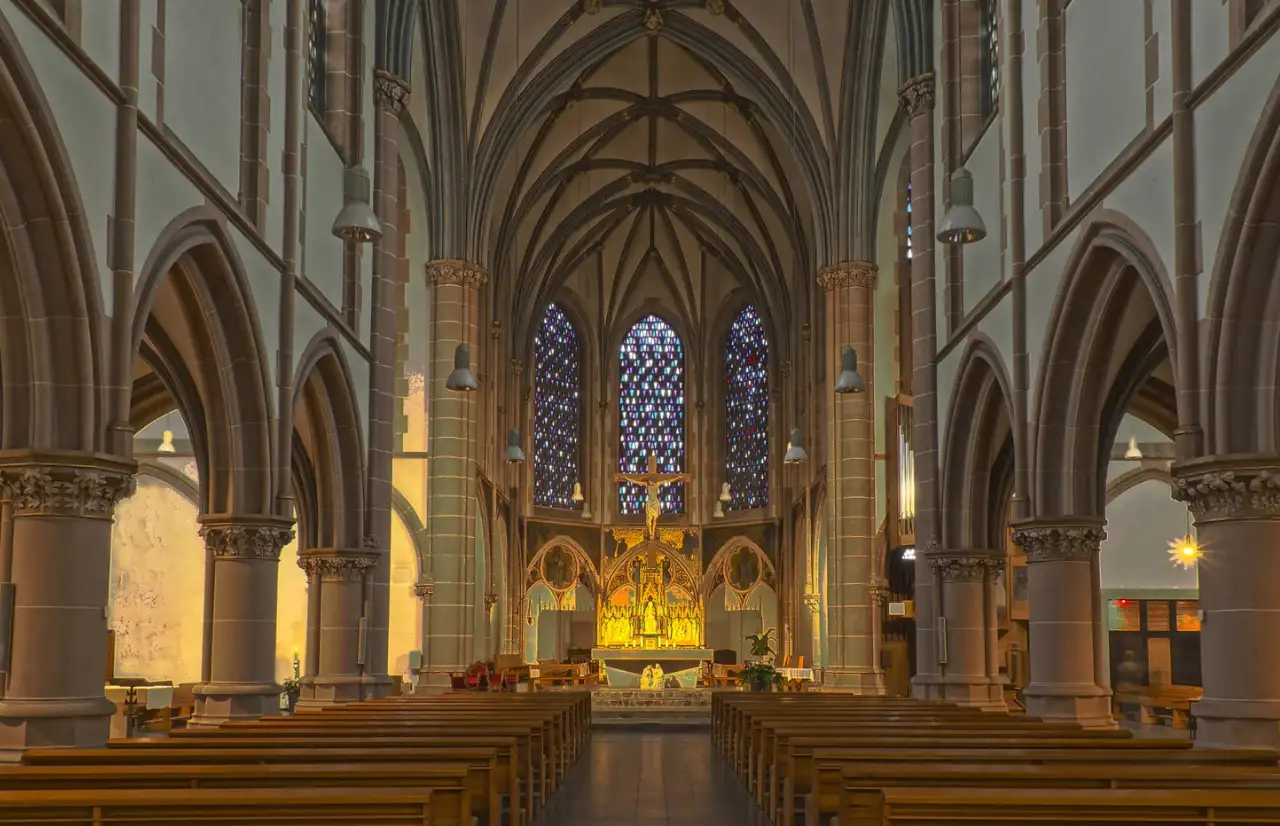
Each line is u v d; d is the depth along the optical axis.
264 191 17.91
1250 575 12.21
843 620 33.06
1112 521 29.66
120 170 13.19
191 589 31.39
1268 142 11.41
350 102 22.78
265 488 17.61
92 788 9.16
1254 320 12.18
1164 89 13.98
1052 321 16.95
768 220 45.72
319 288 20.89
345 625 22.38
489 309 40.62
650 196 47.66
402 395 34.34
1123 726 26.06
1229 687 12.33
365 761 10.98
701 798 16.95
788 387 47.25
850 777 8.99
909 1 23.98
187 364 18.33
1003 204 19.61
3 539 12.67
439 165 34.03
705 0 34.56
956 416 21.73
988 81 22.25
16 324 12.22
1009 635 29.05
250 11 17.91
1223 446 12.30
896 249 34.44
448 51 32.91
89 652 12.55
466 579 33.75
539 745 15.66
